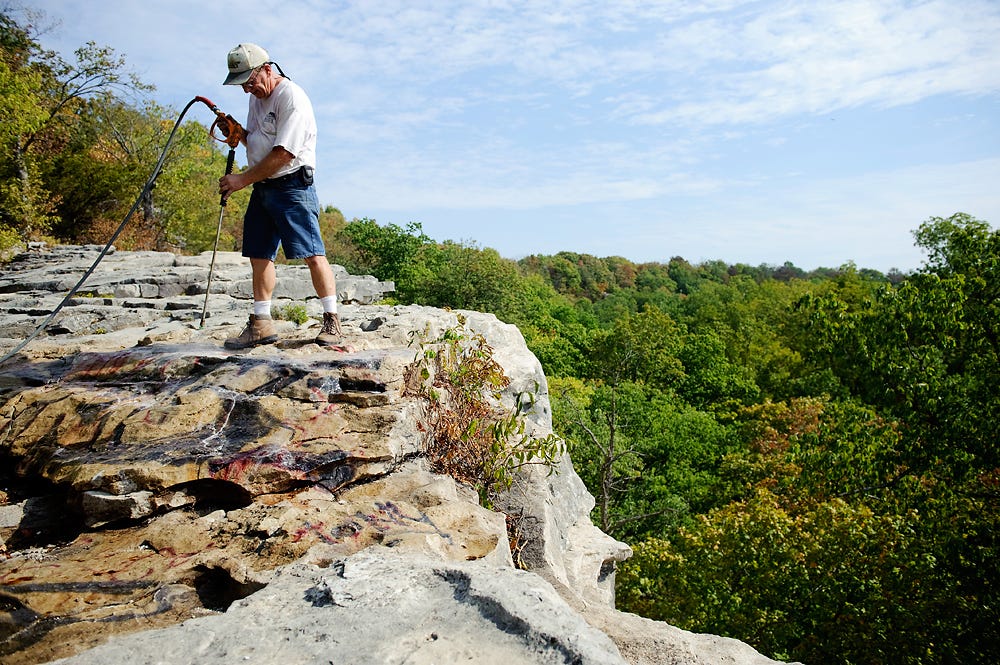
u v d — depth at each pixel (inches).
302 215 183.9
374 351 192.5
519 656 75.4
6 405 164.9
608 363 1686.8
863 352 513.0
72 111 1181.1
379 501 138.8
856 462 510.0
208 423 152.4
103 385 171.6
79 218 1189.7
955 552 450.9
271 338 197.5
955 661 426.0
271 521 123.9
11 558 119.6
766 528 512.1
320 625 81.8
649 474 1027.9
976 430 467.5
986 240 515.8
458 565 100.0
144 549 119.0
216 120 184.1
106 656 75.0
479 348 223.0
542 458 209.5
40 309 355.6
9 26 1074.7
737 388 1565.0
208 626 82.7
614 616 147.3
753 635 484.1
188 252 1316.4
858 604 467.8
